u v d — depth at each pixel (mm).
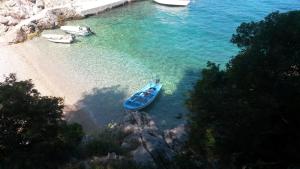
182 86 49750
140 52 60031
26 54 58812
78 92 48156
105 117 43438
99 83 50188
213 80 21781
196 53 59812
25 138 24547
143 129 30844
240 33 22047
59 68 54188
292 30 17781
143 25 71750
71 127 30500
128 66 55031
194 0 84750
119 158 24516
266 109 17094
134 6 82312
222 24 70812
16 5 71688
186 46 62375
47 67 54469
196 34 67062
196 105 20719
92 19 75125
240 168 19953
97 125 42000
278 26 18453
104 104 45719
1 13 69188
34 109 24812
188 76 52500
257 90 18031
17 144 24547
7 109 23953
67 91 48344
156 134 30062
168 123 42375
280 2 80812
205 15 75625
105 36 66562
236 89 19188
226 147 19891
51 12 72625
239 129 18641
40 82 50312
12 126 24422
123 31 68938
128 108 43969
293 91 16484
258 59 17703
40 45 62156
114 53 59531
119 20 74438
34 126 24469
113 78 51500
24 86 26359
